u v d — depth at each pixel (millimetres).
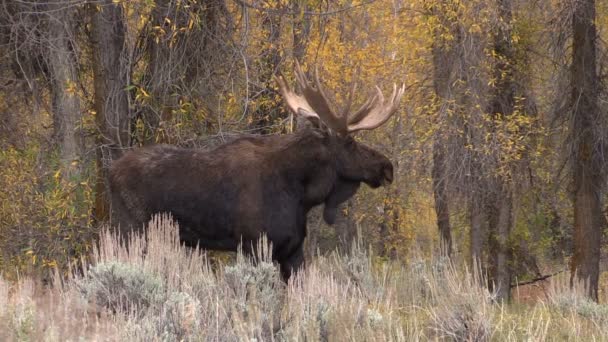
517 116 53625
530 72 57812
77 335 20672
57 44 38625
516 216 61812
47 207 38344
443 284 29453
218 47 39375
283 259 31172
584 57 53781
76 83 38531
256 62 41312
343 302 23328
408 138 55938
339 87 52438
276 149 30875
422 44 56344
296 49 42250
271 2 38656
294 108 32750
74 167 38969
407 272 32344
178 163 30875
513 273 64250
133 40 40656
